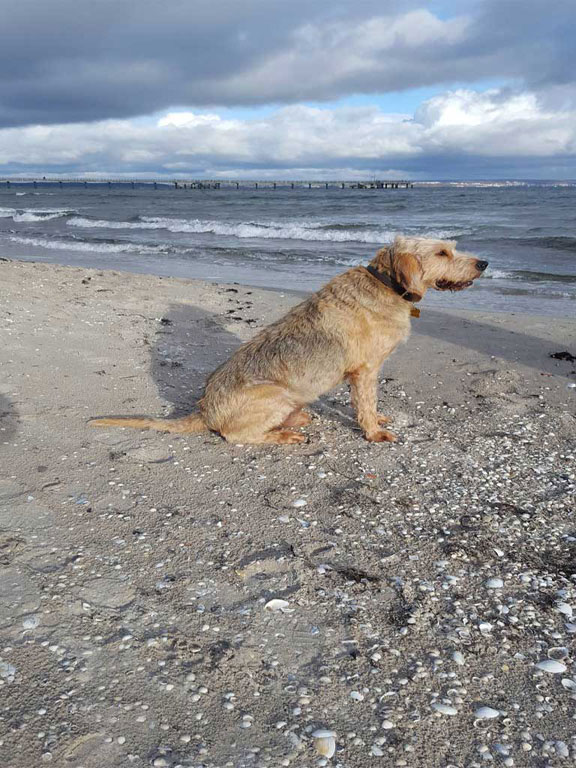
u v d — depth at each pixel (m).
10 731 0.88
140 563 1.27
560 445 1.87
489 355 2.77
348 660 1.03
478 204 15.77
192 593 1.19
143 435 1.88
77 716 0.91
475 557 1.32
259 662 1.03
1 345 2.55
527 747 0.88
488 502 1.54
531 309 3.97
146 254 6.88
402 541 1.38
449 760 0.86
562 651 1.06
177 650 1.04
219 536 1.38
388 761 0.86
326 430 1.99
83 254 6.87
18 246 7.75
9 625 1.08
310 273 5.47
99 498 1.51
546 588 1.22
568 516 1.48
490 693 0.97
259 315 3.45
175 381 2.37
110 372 2.39
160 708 0.93
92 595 1.17
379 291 1.76
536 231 8.29
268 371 1.81
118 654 1.03
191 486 1.60
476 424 2.04
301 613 1.14
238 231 9.37
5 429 1.83
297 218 12.07
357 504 1.53
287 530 1.41
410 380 2.47
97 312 3.30
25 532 1.35
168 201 20.94
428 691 0.98
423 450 1.84
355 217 12.13
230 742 0.88
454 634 1.09
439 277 1.77
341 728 0.91
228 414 1.82
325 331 1.78
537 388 2.36
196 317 3.36
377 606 1.17
